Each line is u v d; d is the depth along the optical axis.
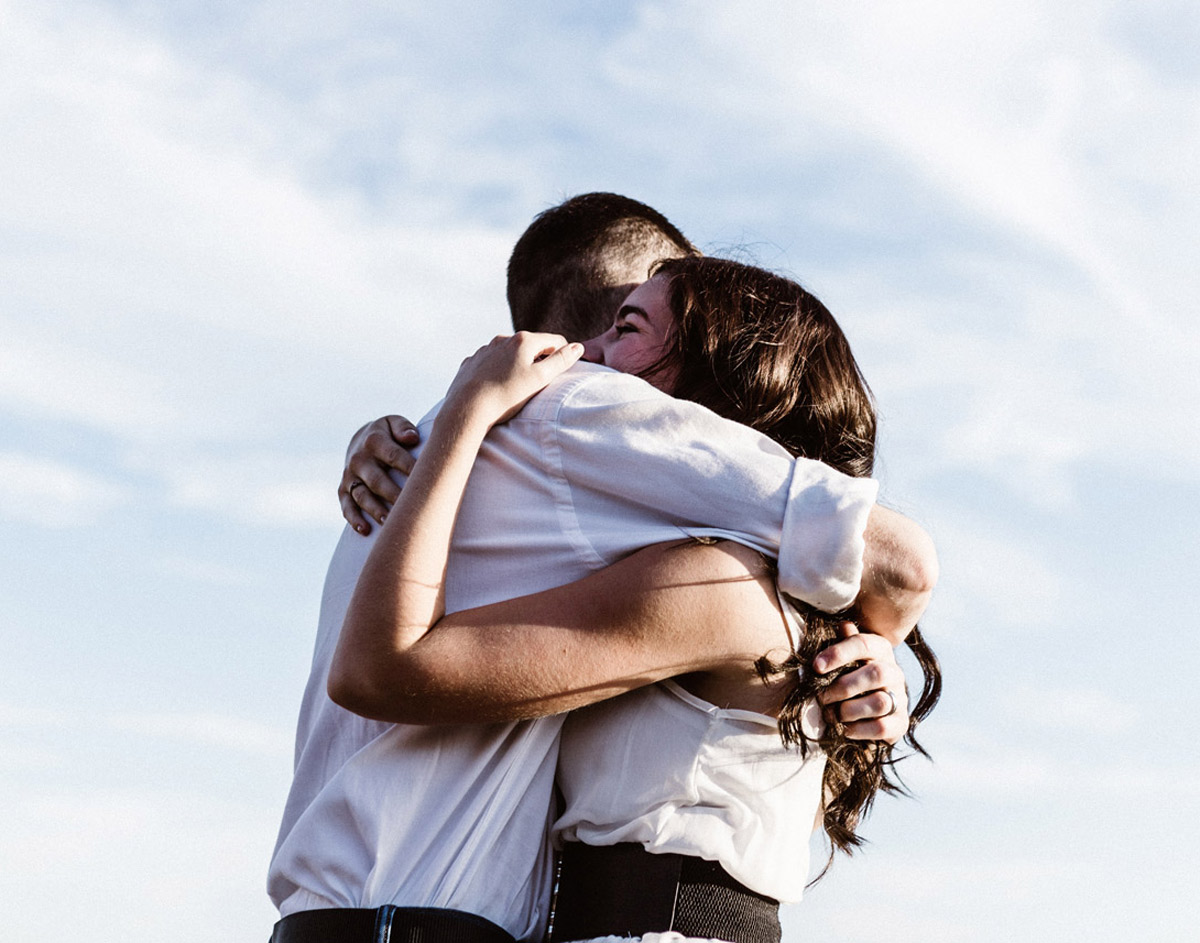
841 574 1.65
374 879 1.59
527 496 1.75
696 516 1.69
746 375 1.93
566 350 1.85
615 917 1.60
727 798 1.64
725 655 1.63
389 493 1.87
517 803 1.66
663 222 2.89
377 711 1.59
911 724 2.04
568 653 1.58
